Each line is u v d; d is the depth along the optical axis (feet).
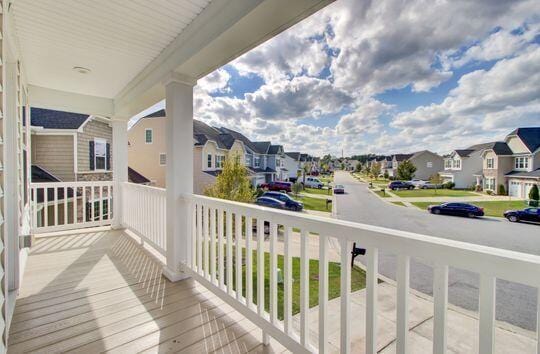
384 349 6.34
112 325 7.10
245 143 59.82
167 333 6.79
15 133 8.22
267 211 6.25
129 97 13.85
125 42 9.57
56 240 14.71
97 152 30.73
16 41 9.10
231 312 7.79
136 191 14.93
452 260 3.40
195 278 9.14
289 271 5.76
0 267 4.44
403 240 3.85
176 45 9.16
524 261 2.87
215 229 8.40
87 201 28.09
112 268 10.96
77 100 15.71
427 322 6.89
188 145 10.06
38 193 23.97
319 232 5.05
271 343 6.46
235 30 6.69
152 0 7.27
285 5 5.70
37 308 7.89
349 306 4.58
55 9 7.66
